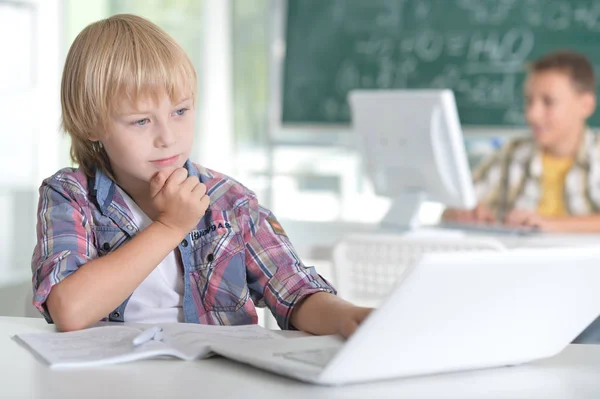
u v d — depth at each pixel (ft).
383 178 9.53
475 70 15.08
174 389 2.65
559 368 3.13
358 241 7.31
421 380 2.86
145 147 3.80
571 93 10.93
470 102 15.14
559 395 2.72
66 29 12.69
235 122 17.16
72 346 3.21
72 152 4.27
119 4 14.03
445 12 15.25
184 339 3.30
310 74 16.25
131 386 2.69
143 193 4.18
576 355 3.39
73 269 3.74
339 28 16.01
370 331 2.57
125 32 3.84
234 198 4.37
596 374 3.03
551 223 9.99
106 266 3.66
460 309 2.72
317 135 16.65
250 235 4.34
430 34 15.38
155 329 3.26
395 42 15.65
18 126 11.76
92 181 4.20
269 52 16.67
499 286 2.74
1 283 11.52
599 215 10.33
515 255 2.69
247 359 2.93
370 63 15.84
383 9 15.69
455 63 15.23
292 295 3.99
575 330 3.22
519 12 14.73
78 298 3.57
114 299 3.64
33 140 12.03
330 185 16.61
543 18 14.56
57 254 3.79
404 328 2.64
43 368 2.92
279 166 16.97
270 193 17.03
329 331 3.61
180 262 4.20
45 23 12.16
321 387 2.71
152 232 3.77
